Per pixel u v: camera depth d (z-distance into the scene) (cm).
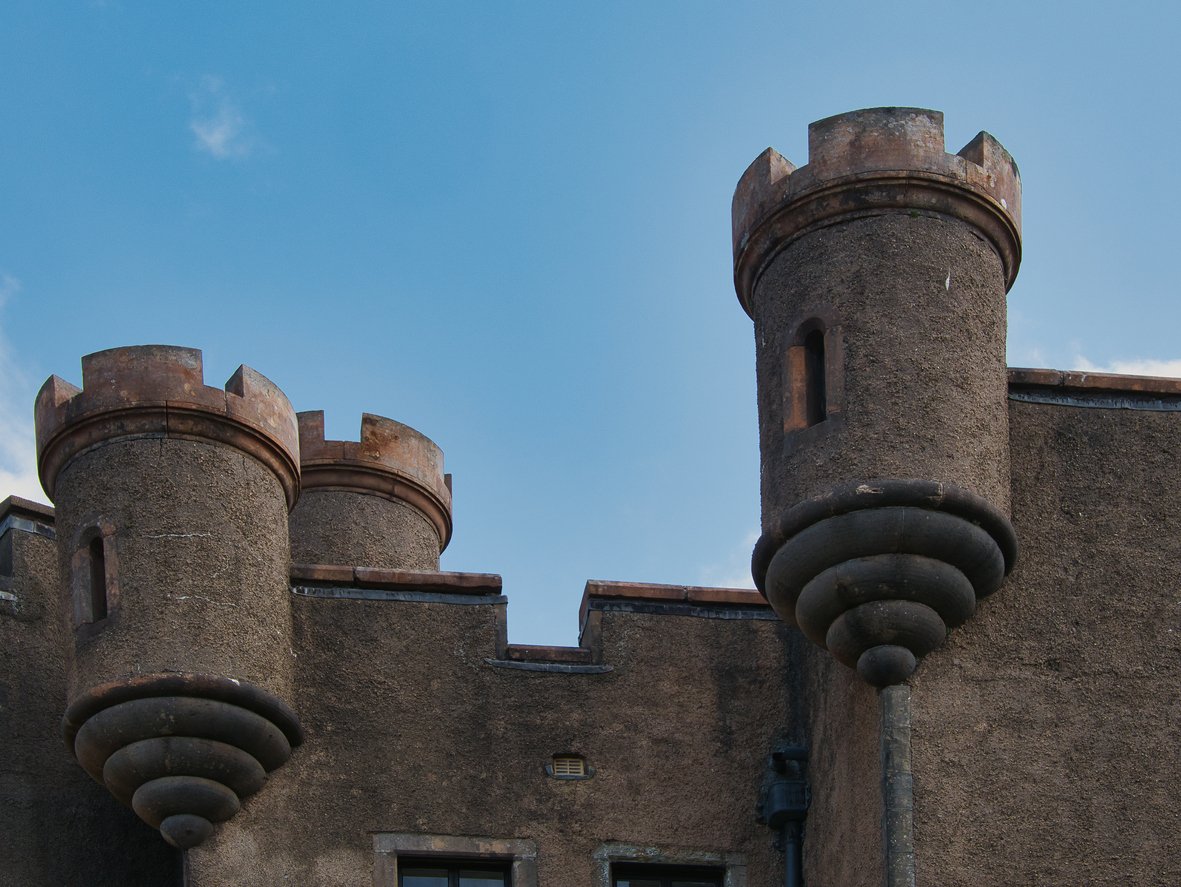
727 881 1723
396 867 1686
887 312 1650
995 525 1602
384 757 1716
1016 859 1559
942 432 1619
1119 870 1565
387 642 1755
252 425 1712
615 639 1791
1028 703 1603
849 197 1680
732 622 1808
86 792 1803
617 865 1722
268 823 1672
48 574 1880
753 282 1736
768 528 1631
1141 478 1695
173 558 1662
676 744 1761
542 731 1748
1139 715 1611
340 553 2091
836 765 1677
